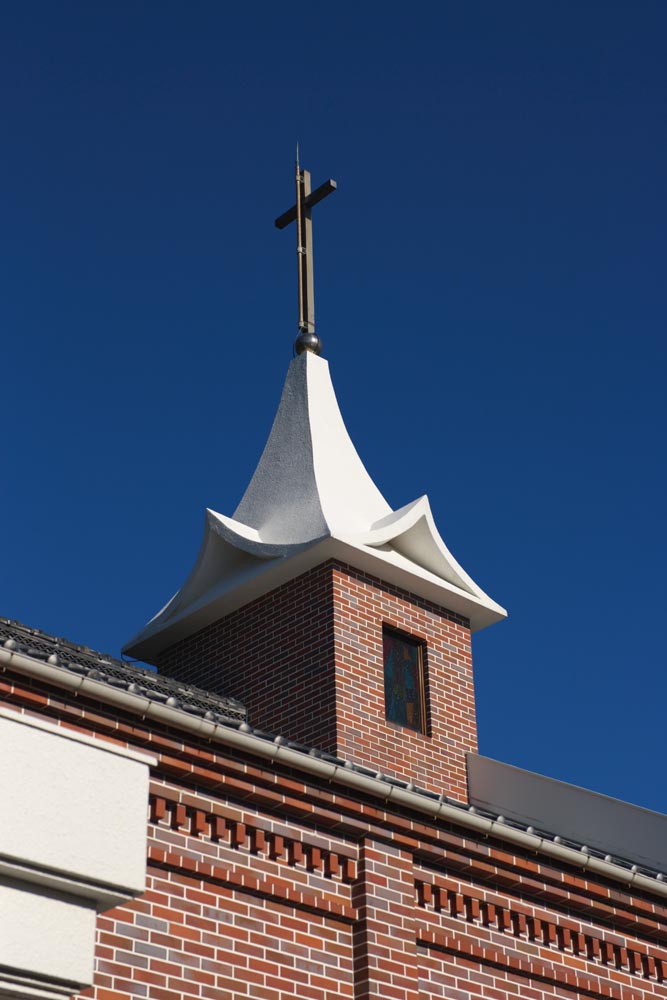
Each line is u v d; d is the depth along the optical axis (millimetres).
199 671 19016
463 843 13062
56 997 7895
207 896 11273
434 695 18500
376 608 18344
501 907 13375
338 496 19219
